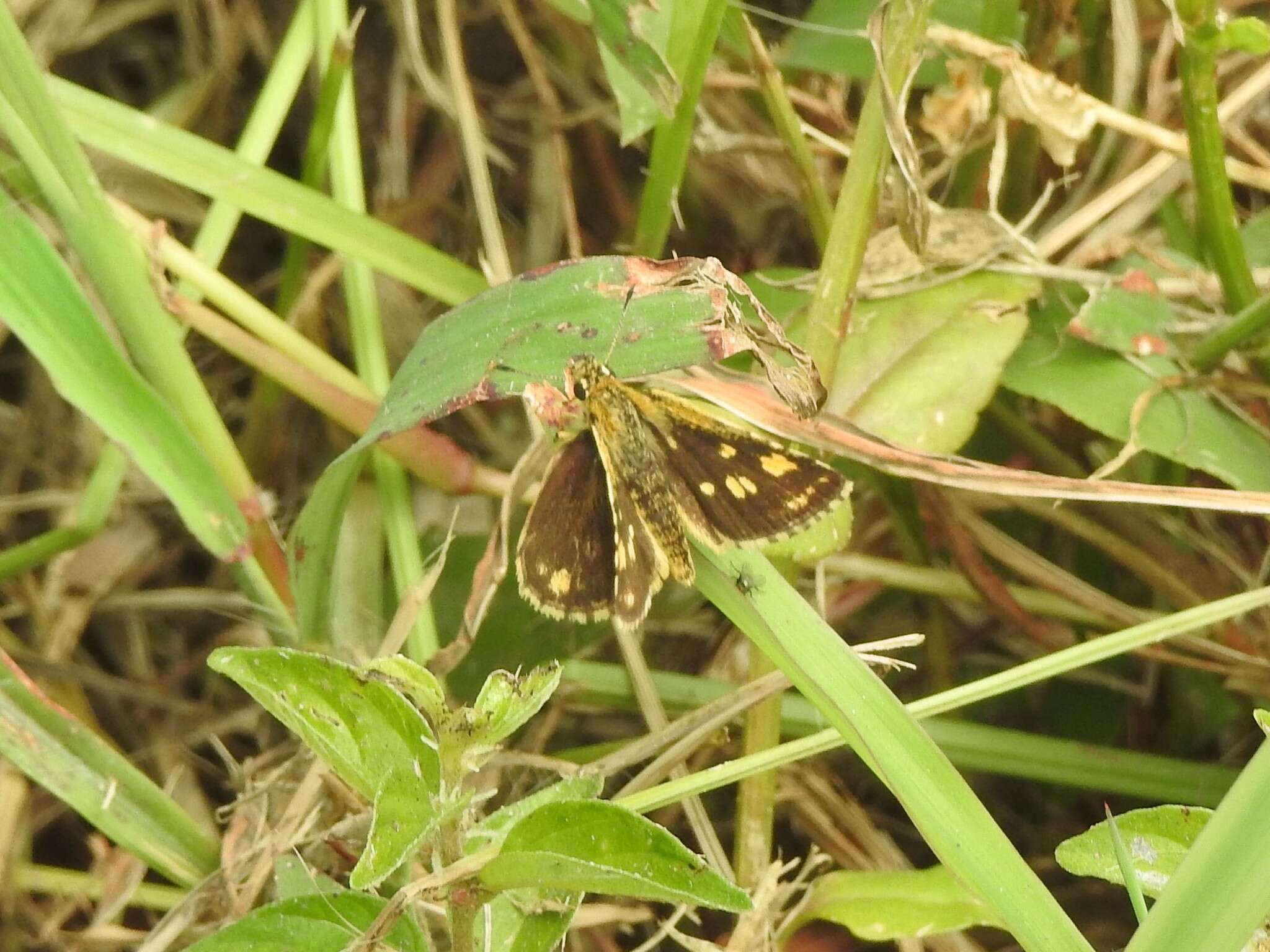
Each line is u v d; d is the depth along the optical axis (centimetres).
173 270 19
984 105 20
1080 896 20
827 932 19
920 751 16
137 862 19
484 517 20
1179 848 16
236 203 19
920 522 20
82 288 18
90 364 18
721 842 20
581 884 15
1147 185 20
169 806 18
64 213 18
